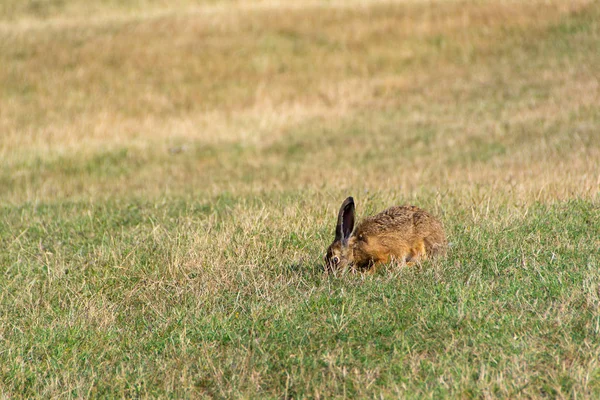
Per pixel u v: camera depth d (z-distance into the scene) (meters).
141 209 46.19
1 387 21.09
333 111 91.06
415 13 114.56
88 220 42.22
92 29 115.06
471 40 105.44
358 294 25.72
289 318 24.08
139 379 20.94
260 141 82.62
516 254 28.36
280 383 20.23
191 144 82.38
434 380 19.12
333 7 120.00
